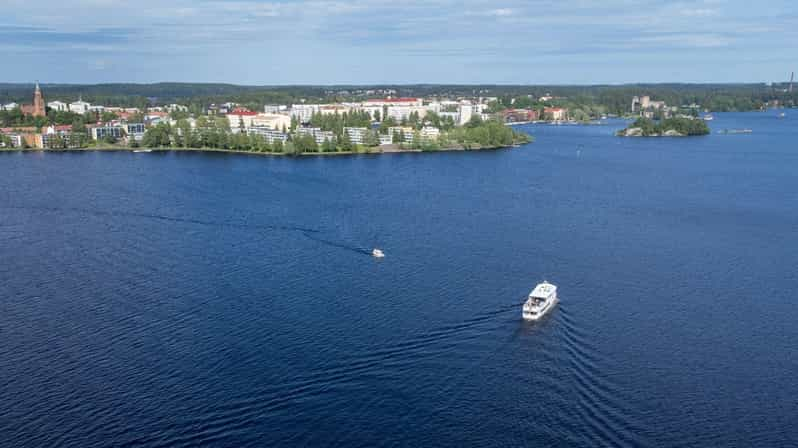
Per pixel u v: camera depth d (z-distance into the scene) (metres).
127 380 151.12
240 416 137.12
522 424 134.00
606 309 192.12
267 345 167.50
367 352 163.12
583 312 189.50
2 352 164.38
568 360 160.00
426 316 185.25
